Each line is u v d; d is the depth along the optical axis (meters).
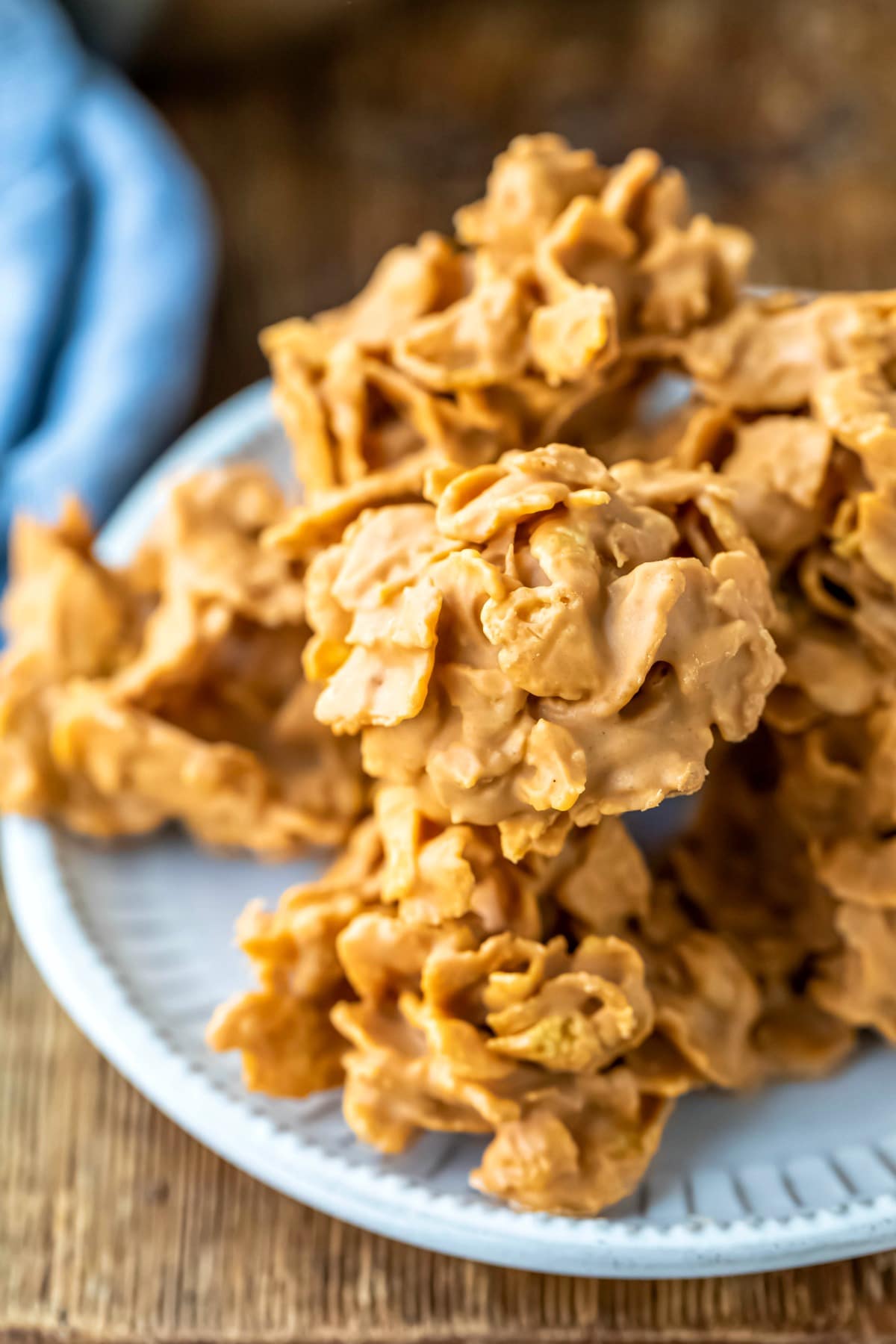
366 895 0.41
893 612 0.39
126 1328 0.41
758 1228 0.38
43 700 0.44
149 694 0.44
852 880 0.40
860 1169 0.39
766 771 0.42
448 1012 0.39
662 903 0.41
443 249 0.43
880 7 0.59
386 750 0.37
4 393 0.52
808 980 0.41
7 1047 0.45
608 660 0.36
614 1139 0.39
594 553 0.37
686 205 0.43
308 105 0.59
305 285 0.56
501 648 0.36
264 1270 0.42
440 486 0.38
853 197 0.56
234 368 0.55
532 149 0.43
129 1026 0.41
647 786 0.36
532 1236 0.38
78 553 0.45
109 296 0.53
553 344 0.40
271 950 0.40
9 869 0.44
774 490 0.39
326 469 0.42
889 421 0.39
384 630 0.37
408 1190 0.39
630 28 0.60
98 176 0.54
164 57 0.59
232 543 0.44
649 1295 0.41
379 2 0.60
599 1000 0.39
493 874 0.39
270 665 0.44
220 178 0.58
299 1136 0.40
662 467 0.39
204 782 0.43
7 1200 0.43
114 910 0.44
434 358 0.41
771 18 0.60
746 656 0.37
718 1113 0.41
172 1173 0.43
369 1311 0.41
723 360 0.41
